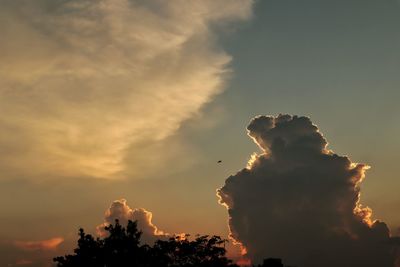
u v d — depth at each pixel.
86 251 53.22
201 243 57.84
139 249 53.94
